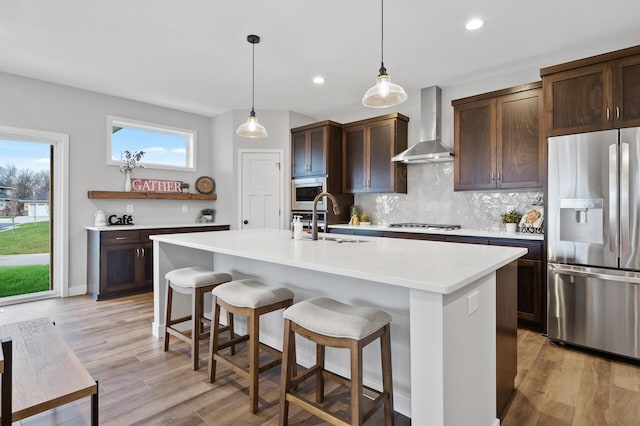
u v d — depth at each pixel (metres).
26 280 4.02
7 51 3.24
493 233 3.48
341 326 1.45
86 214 4.32
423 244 2.39
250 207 5.21
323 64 3.55
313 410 1.54
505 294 1.92
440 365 1.23
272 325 2.64
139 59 3.42
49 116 4.03
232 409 1.87
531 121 3.33
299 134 5.16
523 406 1.93
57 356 1.42
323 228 4.77
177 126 5.18
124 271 4.16
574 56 3.34
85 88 4.25
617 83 2.54
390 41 3.04
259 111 5.21
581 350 2.71
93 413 1.25
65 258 4.13
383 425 1.75
